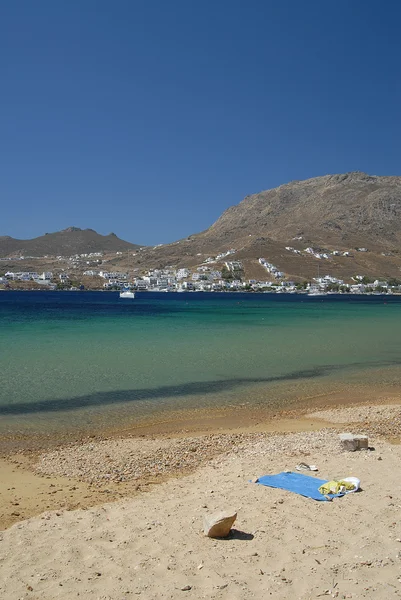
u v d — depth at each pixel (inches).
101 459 518.3
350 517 336.5
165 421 692.1
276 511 347.9
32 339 1624.0
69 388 881.5
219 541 302.7
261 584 255.6
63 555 286.7
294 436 604.7
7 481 447.8
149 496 398.9
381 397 870.4
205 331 1982.0
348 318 2888.8
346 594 246.5
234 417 721.6
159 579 260.7
